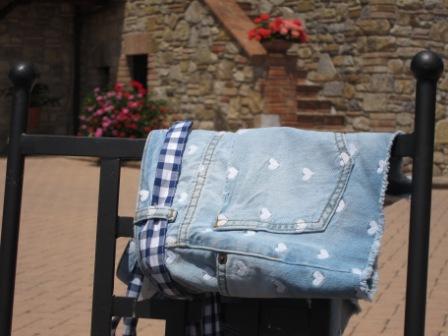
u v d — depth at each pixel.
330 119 10.77
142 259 2.23
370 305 4.88
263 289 2.11
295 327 2.35
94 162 12.38
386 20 10.52
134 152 2.39
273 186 2.22
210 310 2.35
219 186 2.28
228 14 11.02
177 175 2.31
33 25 14.15
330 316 2.30
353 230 2.14
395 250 6.44
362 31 10.67
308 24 11.29
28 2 13.50
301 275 2.06
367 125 10.67
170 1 11.93
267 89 10.23
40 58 14.23
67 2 13.66
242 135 2.35
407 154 2.18
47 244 6.46
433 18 10.70
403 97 10.62
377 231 2.13
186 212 2.23
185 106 11.67
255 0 11.77
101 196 2.37
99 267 2.36
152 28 12.37
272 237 2.13
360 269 2.08
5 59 13.97
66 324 4.38
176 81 11.85
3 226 2.41
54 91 14.35
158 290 2.33
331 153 2.22
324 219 2.14
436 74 2.11
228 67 10.83
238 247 2.10
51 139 2.39
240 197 2.23
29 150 2.40
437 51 10.77
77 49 14.46
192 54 11.52
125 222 2.37
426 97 2.12
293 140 2.28
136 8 12.77
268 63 10.22
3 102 13.94
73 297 4.94
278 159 2.26
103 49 13.84
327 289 2.05
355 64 10.78
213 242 2.13
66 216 7.72
